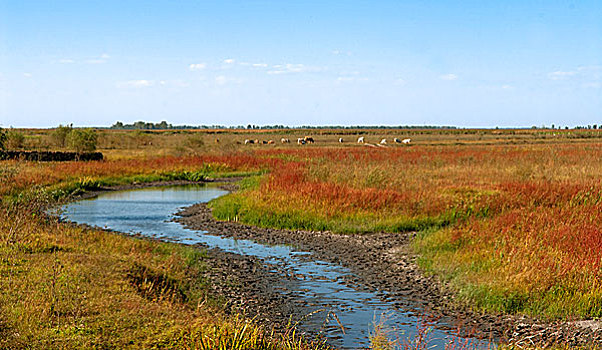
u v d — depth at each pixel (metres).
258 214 20.03
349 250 15.36
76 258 11.07
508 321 9.38
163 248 14.64
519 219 15.74
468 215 18.50
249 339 7.63
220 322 8.23
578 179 25.58
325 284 11.92
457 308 10.21
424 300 10.74
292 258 14.44
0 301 7.84
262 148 69.06
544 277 10.49
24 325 7.10
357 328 9.13
